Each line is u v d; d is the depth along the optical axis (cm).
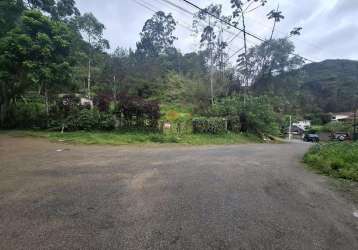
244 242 232
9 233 237
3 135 1157
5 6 1431
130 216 284
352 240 245
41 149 818
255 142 1812
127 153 802
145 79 3903
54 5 2108
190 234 245
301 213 310
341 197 388
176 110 2858
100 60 3578
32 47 1220
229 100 2175
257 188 414
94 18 2978
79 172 497
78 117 1324
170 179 458
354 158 625
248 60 3712
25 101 1709
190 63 4347
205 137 1558
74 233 240
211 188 404
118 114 1396
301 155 916
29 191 366
